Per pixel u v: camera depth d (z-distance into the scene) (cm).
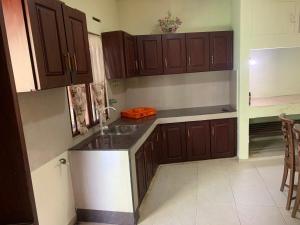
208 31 414
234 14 387
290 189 251
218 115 390
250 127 434
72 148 251
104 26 357
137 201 262
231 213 256
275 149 412
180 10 422
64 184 240
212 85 443
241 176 339
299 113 380
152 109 416
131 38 376
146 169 304
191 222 247
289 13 353
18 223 69
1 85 62
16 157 65
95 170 249
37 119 201
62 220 237
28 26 146
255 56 432
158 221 254
